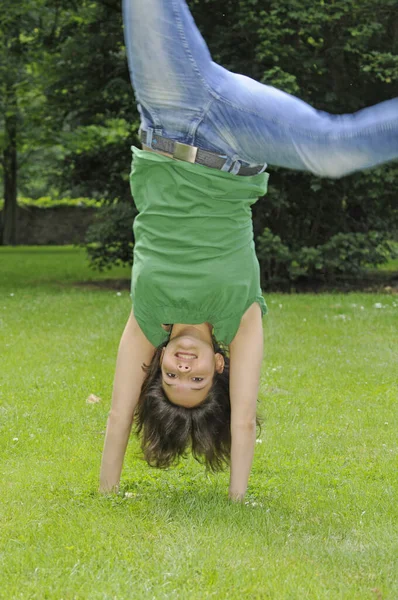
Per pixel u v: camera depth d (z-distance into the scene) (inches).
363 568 199.5
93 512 231.0
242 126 203.9
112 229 918.4
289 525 227.8
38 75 1093.1
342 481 274.7
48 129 1121.4
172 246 222.2
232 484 242.5
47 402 381.1
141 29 198.8
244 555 202.2
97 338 546.9
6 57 1051.3
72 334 568.7
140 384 243.6
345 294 849.5
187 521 224.7
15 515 233.5
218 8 818.2
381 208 900.0
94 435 330.0
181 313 227.0
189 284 222.5
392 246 955.3
